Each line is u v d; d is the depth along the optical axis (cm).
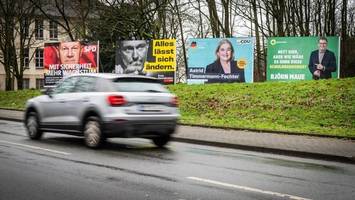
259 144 1332
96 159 1068
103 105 1201
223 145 1364
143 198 715
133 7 3672
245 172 947
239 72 2616
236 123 1834
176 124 1272
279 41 2541
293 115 1922
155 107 1235
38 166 963
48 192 745
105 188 776
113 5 3703
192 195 739
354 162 1113
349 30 4712
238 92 2350
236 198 725
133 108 1202
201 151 1251
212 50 2675
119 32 3903
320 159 1170
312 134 1530
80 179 843
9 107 2858
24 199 703
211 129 1717
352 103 1945
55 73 3253
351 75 4288
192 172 931
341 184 847
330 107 1941
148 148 1288
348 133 1526
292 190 787
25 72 7162
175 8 3850
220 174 917
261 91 2300
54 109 1359
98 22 3850
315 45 2486
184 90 2562
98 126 1213
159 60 2809
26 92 3444
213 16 3894
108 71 4228
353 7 4434
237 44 2620
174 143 1429
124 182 823
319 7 4109
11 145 1282
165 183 821
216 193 755
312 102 2030
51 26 5503
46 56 3294
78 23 4197
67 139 1452
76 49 3152
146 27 3803
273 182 851
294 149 1240
